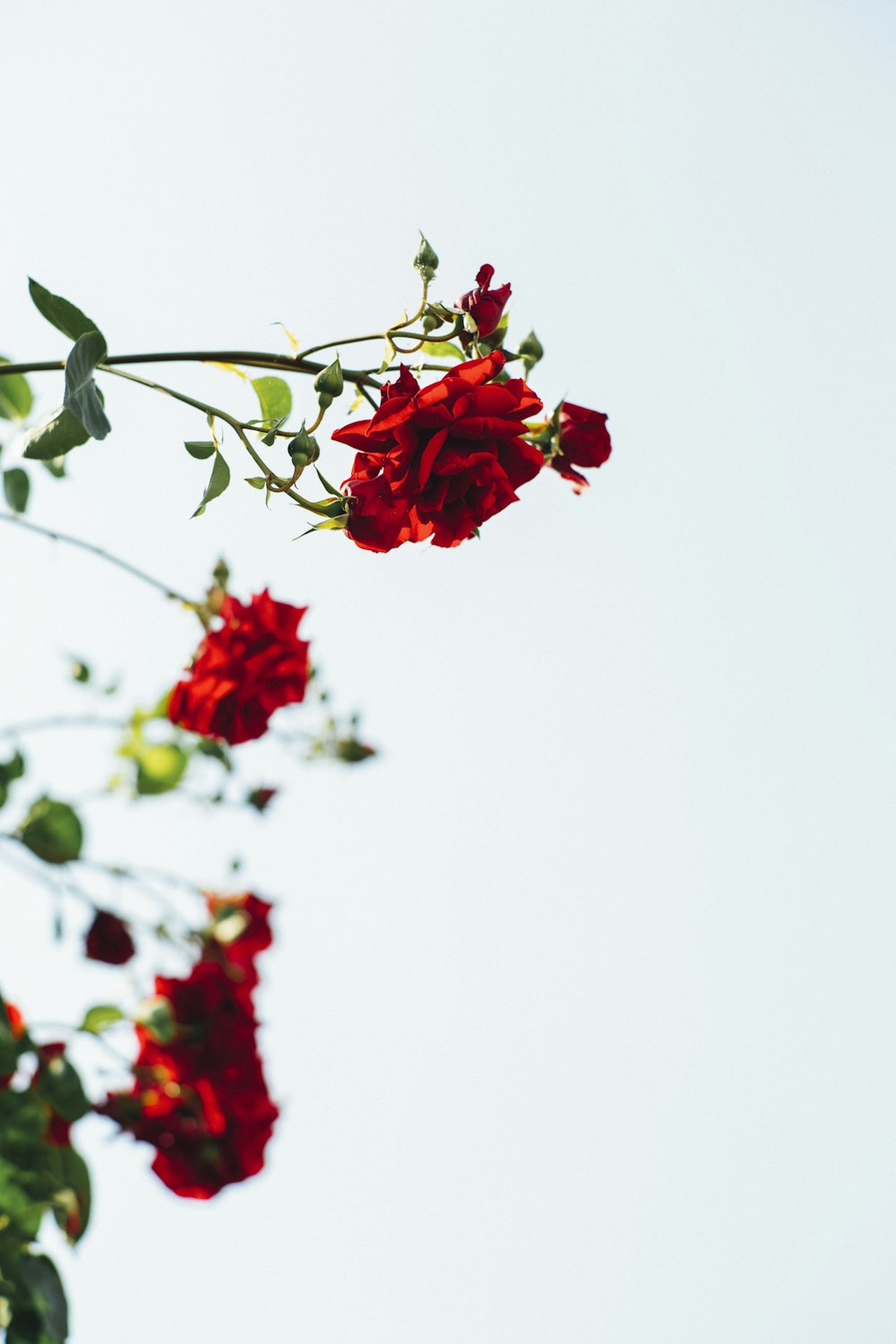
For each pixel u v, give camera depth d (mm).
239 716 1264
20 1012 1153
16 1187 1123
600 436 1151
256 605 1278
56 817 1202
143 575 1270
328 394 1098
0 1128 1125
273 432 1101
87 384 1111
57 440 1135
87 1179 1140
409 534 1102
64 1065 1142
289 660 1270
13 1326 1106
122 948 1207
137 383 1106
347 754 1507
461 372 1074
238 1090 1188
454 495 1075
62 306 1116
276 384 1166
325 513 1092
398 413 1068
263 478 1093
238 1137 1186
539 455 1091
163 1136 1182
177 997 1188
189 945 1237
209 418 1106
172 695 1263
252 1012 1200
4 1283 1110
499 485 1078
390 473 1075
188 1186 1186
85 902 1213
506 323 1129
